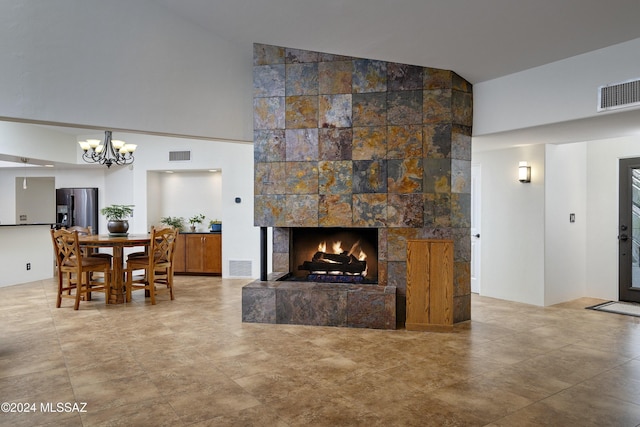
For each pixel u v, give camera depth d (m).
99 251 9.51
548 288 5.52
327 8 3.45
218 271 8.01
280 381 3.02
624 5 3.04
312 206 4.76
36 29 3.95
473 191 6.53
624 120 3.97
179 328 4.41
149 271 5.60
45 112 3.99
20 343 3.91
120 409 2.59
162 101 4.73
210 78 5.12
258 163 4.87
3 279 6.90
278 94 4.84
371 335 4.15
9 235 7.01
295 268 5.48
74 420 2.46
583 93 3.86
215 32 5.07
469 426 2.39
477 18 3.37
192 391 2.85
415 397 2.76
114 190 8.70
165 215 8.77
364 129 4.67
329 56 4.74
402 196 4.60
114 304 5.60
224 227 7.75
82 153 8.13
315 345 3.83
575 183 5.95
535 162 5.58
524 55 3.99
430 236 4.58
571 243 5.89
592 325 4.55
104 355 3.57
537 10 3.18
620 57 3.61
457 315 4.66
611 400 2.72
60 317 4.90
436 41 3.82
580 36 3.54
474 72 4.49
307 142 4.78
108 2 4.36
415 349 3.72
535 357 3.53
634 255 5.70
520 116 4.37
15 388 2.91
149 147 8.18
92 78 4.26
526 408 2.61
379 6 3.31
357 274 5.21
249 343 3.89
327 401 2.70
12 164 8.37
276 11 3.79
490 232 6.14
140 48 4.58
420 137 4.58
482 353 3.62
